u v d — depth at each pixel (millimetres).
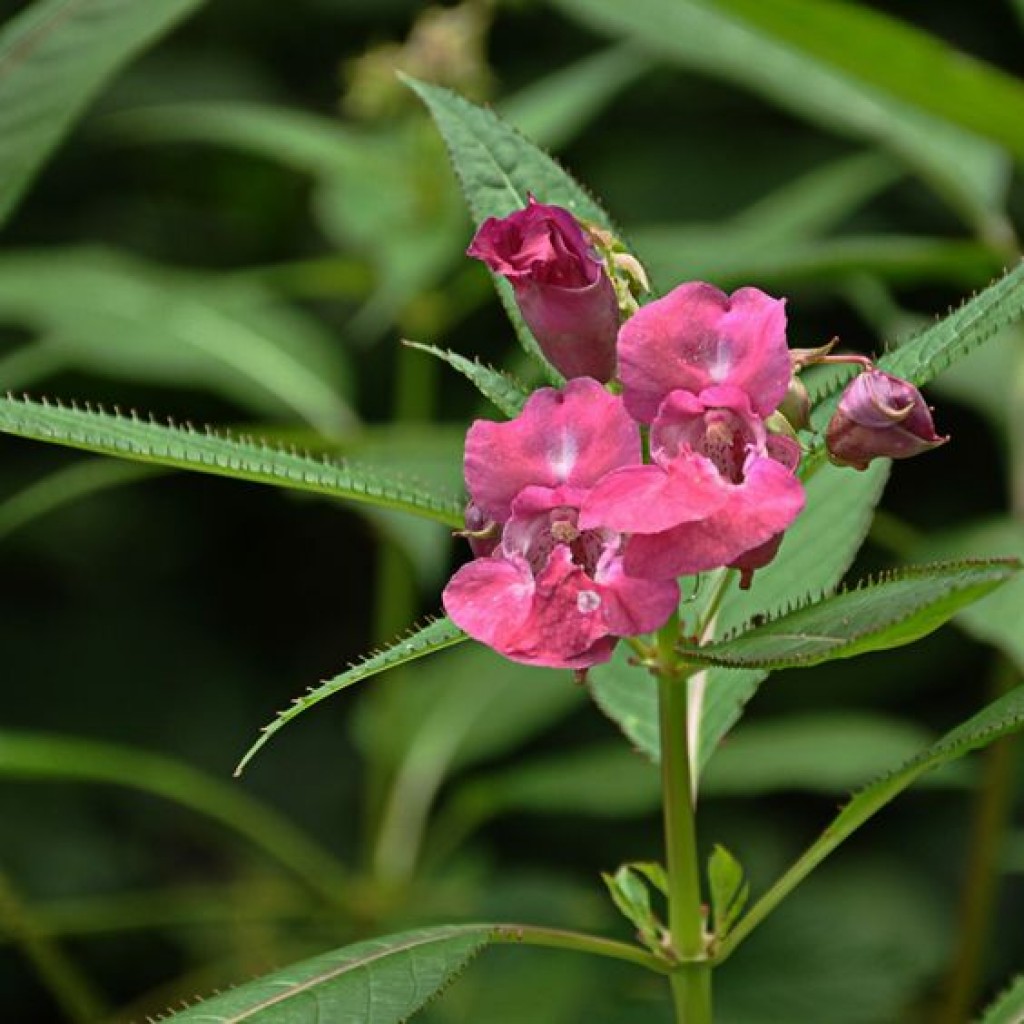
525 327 4336
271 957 8875
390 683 8789
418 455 7832
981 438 10641
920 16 11383
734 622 4898
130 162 11539
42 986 10422
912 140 7988
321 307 11109
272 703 11281
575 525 3592
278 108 11453
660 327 3557
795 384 3617
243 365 8859
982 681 10570
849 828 4246
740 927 4289
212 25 11633
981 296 4027
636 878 4410
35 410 3891
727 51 8227
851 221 11148
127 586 11344
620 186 11305
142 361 8805
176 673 11250
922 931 9789
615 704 5055
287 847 10008
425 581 7406
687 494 3357
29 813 10734
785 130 11414
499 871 9414
